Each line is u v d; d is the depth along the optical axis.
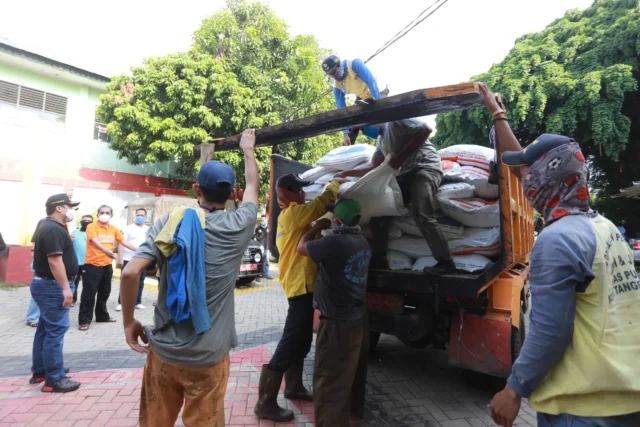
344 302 2.74
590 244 1.50
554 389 1.51
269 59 13.56
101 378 3.97
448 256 3.31
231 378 4.06
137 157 13.34
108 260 6.14
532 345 1.51
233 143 3.36
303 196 3.63
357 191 3.35
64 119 13.69
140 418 2.13
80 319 5.86
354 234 2.88
